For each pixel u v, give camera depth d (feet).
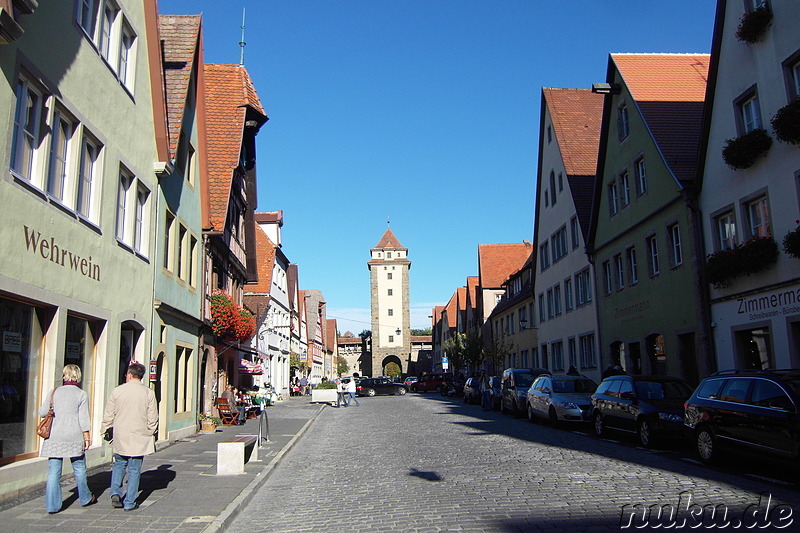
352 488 31.81
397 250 312.50
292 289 170.71
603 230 86.79
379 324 303.89
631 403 47.34
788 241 45.29
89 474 35.22
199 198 65.77
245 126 83.61
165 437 50.83
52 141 32.14
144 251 47.44
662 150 67.05
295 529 23.32
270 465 39.40
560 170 105.50
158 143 48.98
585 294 95.04
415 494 29.12
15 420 28.91
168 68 56.95
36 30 29.60
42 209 30.09
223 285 80.43
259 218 143.54
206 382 68.54
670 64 83.15
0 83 26.16
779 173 49.06
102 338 38.47
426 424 71.10
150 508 26.12
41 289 29.94
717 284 56.49
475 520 23.17
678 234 65.46
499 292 173.27
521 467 36.37
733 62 55.36
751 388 33.19
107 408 25.91
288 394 156.04
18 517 24.35
